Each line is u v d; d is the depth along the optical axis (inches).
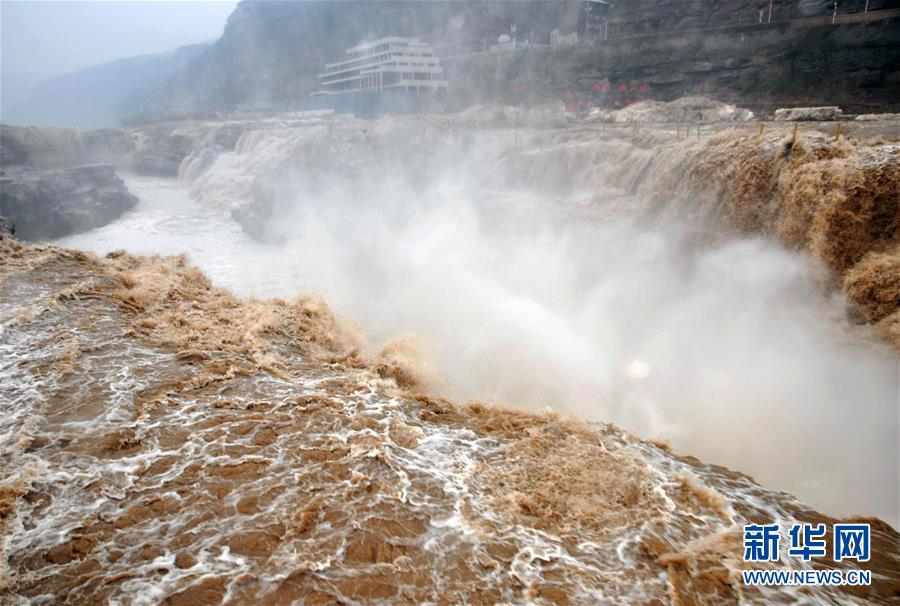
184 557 214.7
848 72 1261.1
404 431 308.7
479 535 233.5
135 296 490.9
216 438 291.9
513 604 200.4
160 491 250.5
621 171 895.7
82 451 275.1
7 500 237.8
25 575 203.8
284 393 345.7
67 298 469.1
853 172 503.2
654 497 267.9
